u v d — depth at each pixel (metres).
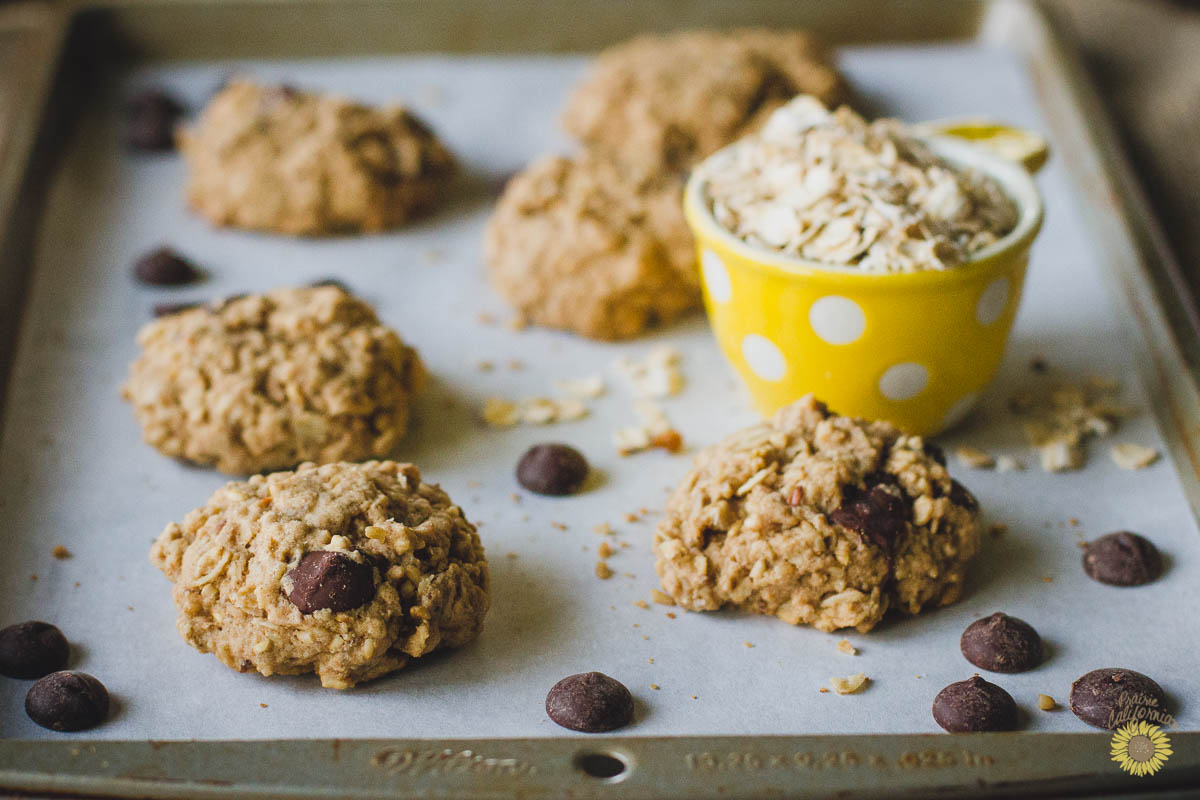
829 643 0.35
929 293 0.36
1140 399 0.41
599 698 0.33
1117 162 0.46
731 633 0.35
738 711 0.33
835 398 0.38
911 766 0.31
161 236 0.47
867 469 0.35
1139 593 0.36
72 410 0.41
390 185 0.47
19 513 0.38
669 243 0.43
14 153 0.48
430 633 0.34
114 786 0.31
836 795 0.31
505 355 0.43
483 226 0.48
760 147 0.39
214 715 0.33
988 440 0.40
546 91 0.54
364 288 0.45
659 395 0.41
